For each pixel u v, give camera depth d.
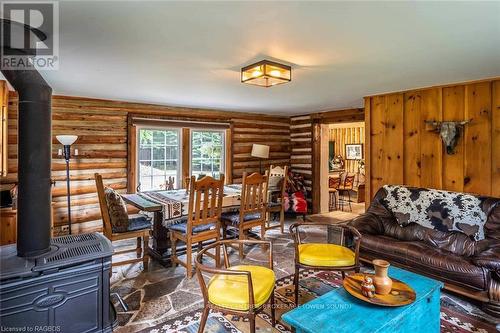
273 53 2.45
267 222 4.95
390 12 1.74
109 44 2.23
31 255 1.92
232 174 6.18
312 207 6.56
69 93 4.18
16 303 1.77
